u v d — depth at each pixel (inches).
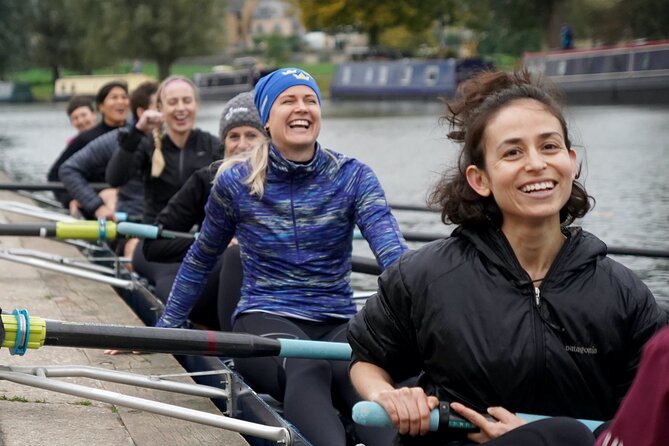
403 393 109.4
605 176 562.3
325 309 176.4
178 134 262.5
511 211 111.5
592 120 954.1
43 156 840.3
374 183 177.3
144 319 244.2
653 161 626.2
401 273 116.5
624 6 1438.2
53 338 142.1
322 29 2132.1
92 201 312.3
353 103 1553.9
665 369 71.8
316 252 176.2
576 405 112.0
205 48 2161.7
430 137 900.6
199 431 157.9
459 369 111.9
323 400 155.8
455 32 2935.5
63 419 160.1
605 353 111.1
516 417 107.7
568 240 113.4
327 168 176.2
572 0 1568.7
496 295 112.0
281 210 174.9
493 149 112.2
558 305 110.7
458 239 116.9
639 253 248.2
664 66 1071.0
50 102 1918.1
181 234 233.9
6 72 1993.1
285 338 160.4
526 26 1707.7
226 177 177.6
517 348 110.2
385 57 1841.8
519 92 113.8
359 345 120.1
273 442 152.6
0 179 515.5
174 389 164.6
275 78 174.1
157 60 2164.1
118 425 159.5
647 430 73.3
